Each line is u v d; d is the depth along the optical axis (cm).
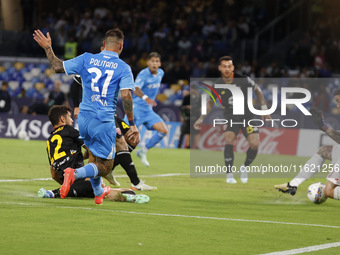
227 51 6850
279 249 1333
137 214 1759
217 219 1745
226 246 1352
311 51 6744
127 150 2309
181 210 1905
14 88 6988
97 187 1866
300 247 1364
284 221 1762
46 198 2020
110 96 1755
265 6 7862
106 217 1675
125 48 7156
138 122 3400
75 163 2014
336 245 1403
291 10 7369
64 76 6925
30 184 2464
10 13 8369
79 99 2497
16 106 5981
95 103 1747
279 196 2319
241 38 7231
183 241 1391
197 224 1638
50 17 7881
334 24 7056
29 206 1814
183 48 6925
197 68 6606
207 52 6850
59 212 1722
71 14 7869
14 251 1211
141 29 7525
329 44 6912
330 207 2125
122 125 2338
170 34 7181
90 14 7975
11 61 7194
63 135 2020
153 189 2417
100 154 1772
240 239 1443
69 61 1770
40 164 3419
